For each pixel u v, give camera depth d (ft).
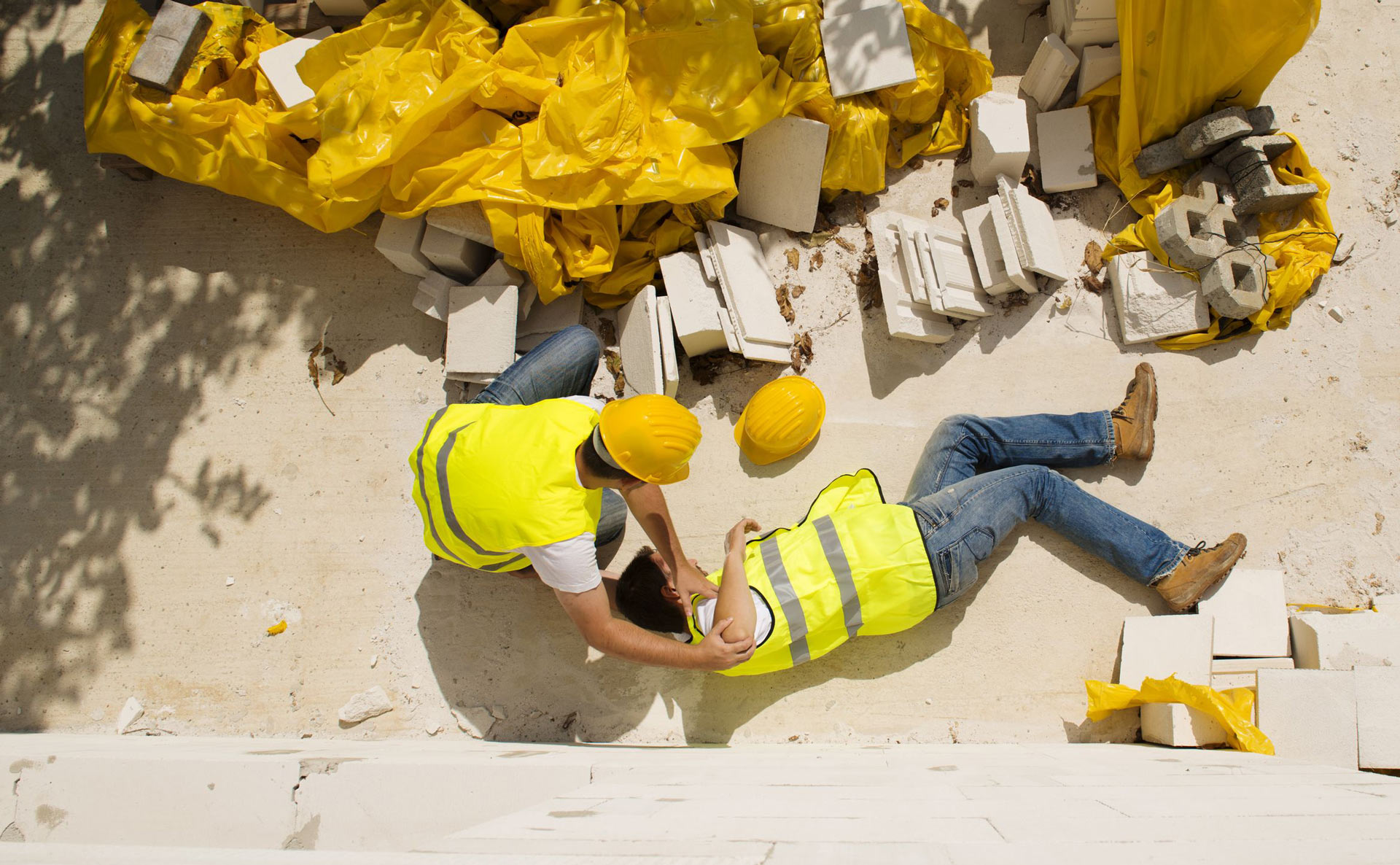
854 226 11.75
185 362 11.65
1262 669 9.46
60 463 11.38
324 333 11.67
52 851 4.66
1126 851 4.73
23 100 12.42
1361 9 12.11
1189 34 10.39
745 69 10.34
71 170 12.23
